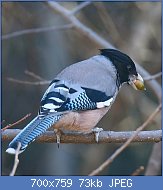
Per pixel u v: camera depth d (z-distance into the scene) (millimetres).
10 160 15055
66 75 8109
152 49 14172
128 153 15484
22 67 14727
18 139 6895
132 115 14312
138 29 13617
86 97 7926
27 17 14094
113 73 8695
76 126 7824
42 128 7203
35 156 15023
